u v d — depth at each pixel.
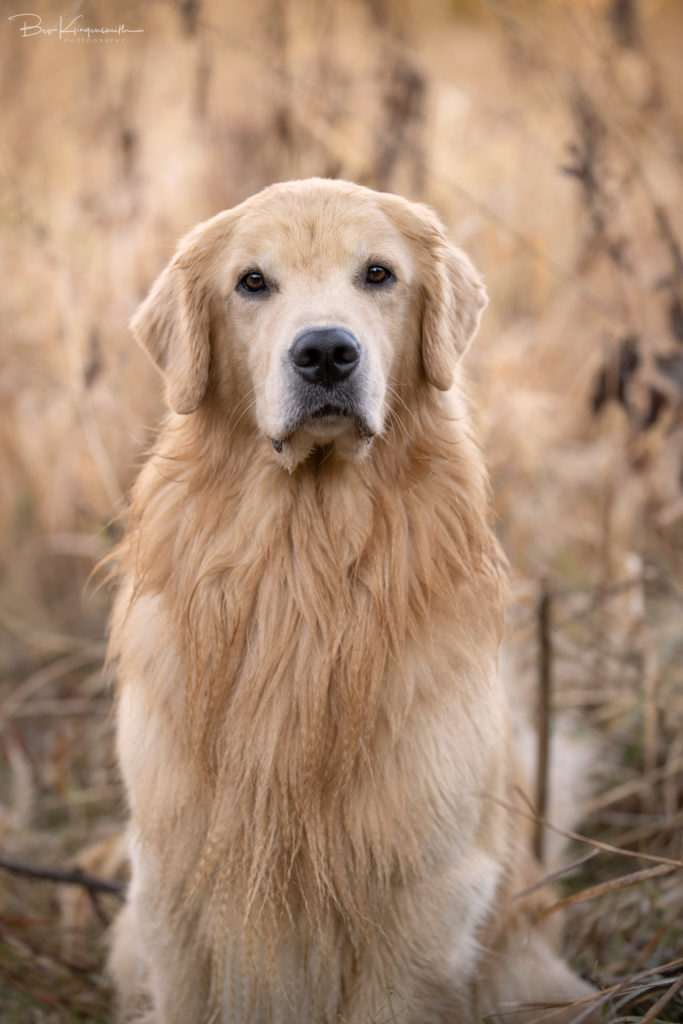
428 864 4.54
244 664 4.68
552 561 8.31
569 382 8.93
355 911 4.54
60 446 8.23
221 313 4.84
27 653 8.63
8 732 7.86
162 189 8.90
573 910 6.04
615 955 5.43
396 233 4.84
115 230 8.58
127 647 4.88
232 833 4.55
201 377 4.85
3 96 9.88
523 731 6.66
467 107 9.84
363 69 10.24
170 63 10.00
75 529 8.72
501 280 9.55
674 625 7.46
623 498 7.61
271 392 4.50
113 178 9.12
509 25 9.93
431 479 4.83
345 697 4.54
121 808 7.13
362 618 4.60
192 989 4.86
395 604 4.60
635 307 7.51
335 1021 4.73
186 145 9.32
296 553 4.67
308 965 4.70
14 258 8.68
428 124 9.66
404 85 9.12
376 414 4.50
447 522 4.79
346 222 4.68
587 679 7.23
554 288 9.30
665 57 11.59
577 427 8.70
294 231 4.65
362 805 4.52
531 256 9.30
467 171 9.84
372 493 4.70
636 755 6.93
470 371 8.37
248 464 4.76
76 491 8.49
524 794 5.18
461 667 4.65
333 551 4.65
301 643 4.62
